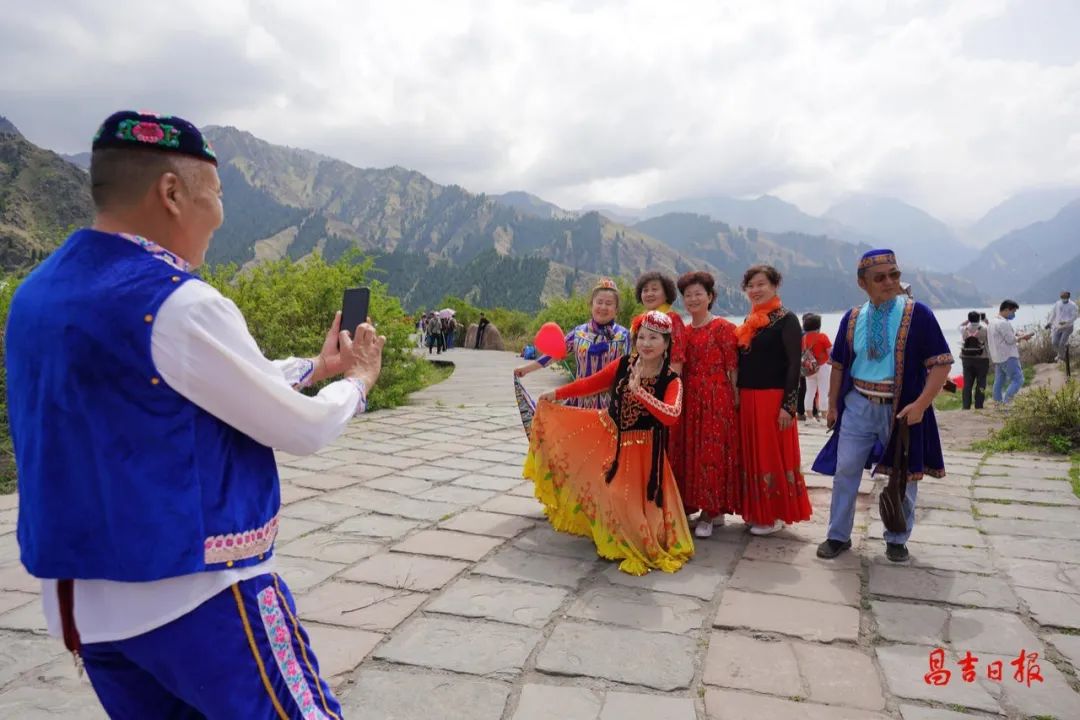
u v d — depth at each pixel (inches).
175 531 52.4
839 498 178.4
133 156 57.4
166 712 62.2
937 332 165.6
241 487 57.4
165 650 54.1
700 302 193.6
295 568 164.7
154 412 52.9
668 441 197.2
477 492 233.5
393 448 308.0
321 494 227.9
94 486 52.2
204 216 61.1
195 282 55.4
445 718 107.2
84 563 52.1
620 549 169.8
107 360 52.1
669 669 122.3
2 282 287.4
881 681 119.7
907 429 167.8
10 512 204.7
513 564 169.5
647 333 169.8
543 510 206.1
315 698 60.9
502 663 123.1
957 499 231.9
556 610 144.8
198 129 60.3
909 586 159.6
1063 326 671.8
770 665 124.4
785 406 187.8
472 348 1240.2
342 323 76.1
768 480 190.9
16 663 121.4
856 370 175.6
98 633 54.2
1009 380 509.7
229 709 55.2
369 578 159.3
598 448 177.0
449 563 169.2
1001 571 168.2
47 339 52.9
